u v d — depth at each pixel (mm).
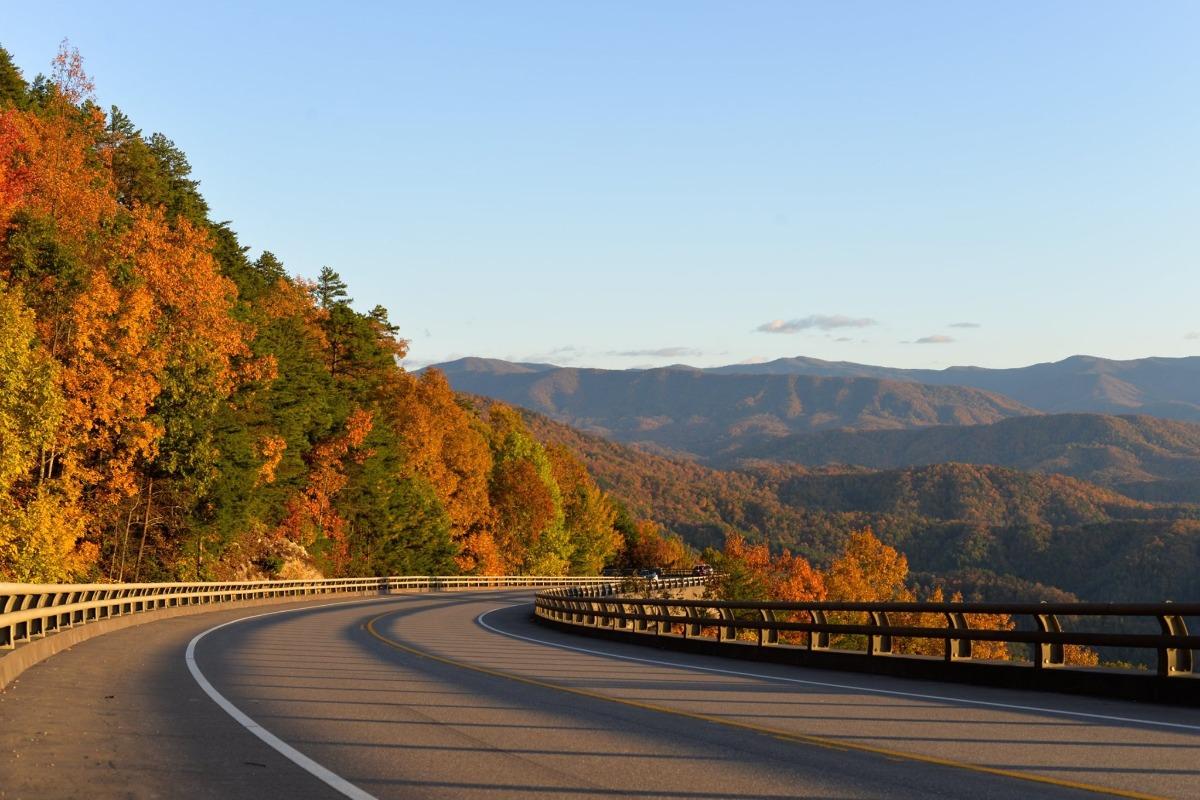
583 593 74312
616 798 8695
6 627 18188
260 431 67562
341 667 19812
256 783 9016
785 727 12492
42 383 39062
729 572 107875
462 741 11398
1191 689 14102
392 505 94000
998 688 16656
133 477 51250
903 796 8797
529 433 144000
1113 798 8695
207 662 20250
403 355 102625
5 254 46156
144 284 49750
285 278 102562
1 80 63500
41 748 10344
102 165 61594
